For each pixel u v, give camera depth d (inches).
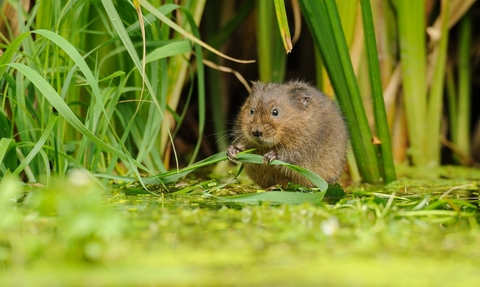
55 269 213.6
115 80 446.0
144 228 269.9
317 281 203.9
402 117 564.4
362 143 451.5
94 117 382.3
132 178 368.5
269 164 373.4
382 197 366.3
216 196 355.9
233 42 602.2
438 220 293.7
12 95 392.8
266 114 408.8
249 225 277.0
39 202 280.8
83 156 399.9
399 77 545.6
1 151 339.6
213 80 577.0
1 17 429.4
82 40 428.8
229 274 209.9
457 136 600.1
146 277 205.8
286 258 228.7
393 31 540.4
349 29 463.8
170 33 476.1
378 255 234.2
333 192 381.1
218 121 580.1
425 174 519.2
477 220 298.7
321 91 454.3
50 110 370.6
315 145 417.1
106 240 233.9
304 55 604.7
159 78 442.3
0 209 298.7
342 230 269.3
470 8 578.9
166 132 475.8
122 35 341.4
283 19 359.6
